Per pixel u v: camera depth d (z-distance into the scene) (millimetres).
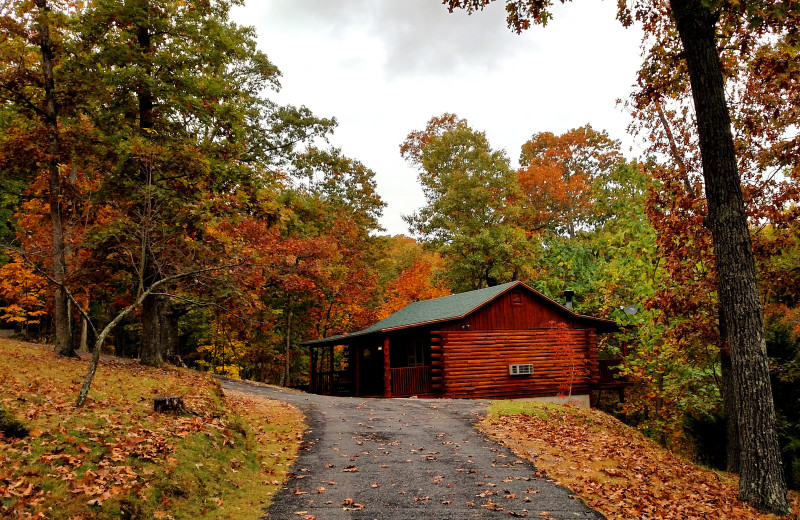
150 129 15531
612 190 22734
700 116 8531
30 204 20469
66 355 14695
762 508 7660
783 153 11742
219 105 16484
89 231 14953
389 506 6730
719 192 8336
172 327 21484
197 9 16359
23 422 6395
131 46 15695
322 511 6484
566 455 9625
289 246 22984
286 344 30750
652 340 18125
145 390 10688
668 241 13914
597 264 28281
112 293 23391
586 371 22328
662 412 18891
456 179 35750
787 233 12281
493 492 7367
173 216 14930
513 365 21422
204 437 7957
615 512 6770
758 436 7836
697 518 6992
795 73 10695
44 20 13969
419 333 22969
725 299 8281
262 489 7230
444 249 35531
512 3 10445
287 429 11289
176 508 5746
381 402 16328
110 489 5426
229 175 16453
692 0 8562
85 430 6676
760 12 8523
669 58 11430
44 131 14953
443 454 9438
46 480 5234
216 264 13156
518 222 40781
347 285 31125
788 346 13086
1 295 26297
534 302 22562
